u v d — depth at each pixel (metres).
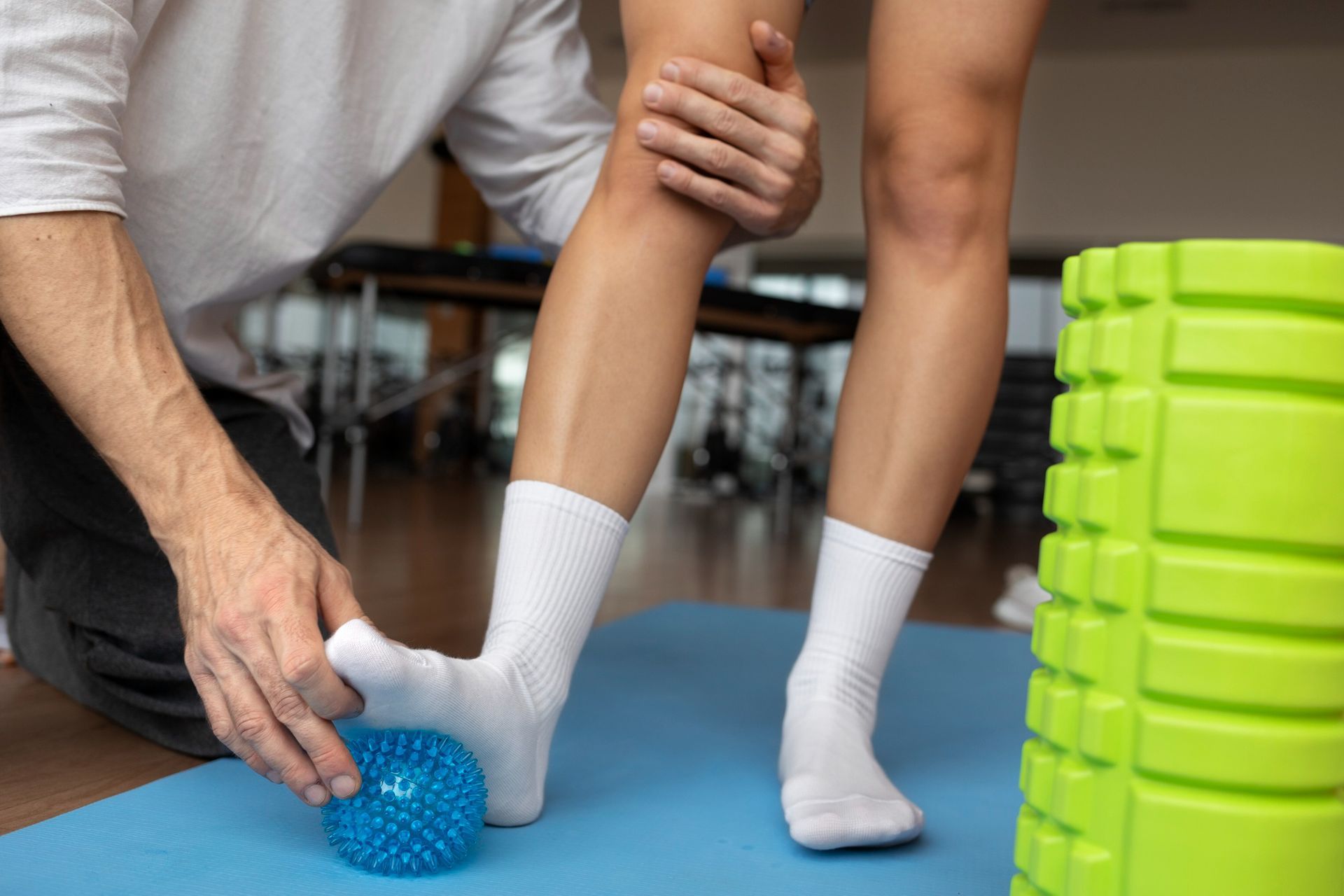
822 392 7.59
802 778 0.83
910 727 1.18
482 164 1.18
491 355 4.50
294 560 0.64
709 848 0.77
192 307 0.96
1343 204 7.30
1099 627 0.53
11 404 0.95
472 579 2.18
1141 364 0.52
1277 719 0.50
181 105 0.89
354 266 3.46
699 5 0.83
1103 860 0.52
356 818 0.67
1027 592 2.09
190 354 0.99
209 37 0.88
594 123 1.17
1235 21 7.01
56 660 1.07
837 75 8.00
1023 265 7.85
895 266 0.96
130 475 0.67
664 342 0.81
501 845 0.75
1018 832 0.59
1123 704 0.52
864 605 0.94
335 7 0.93
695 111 0.80
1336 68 7.30
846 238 8.05
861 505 0.95
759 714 1.19
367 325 3.57
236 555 0.63
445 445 7.70
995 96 0.93
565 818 0.81
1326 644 0.50
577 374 0.79
